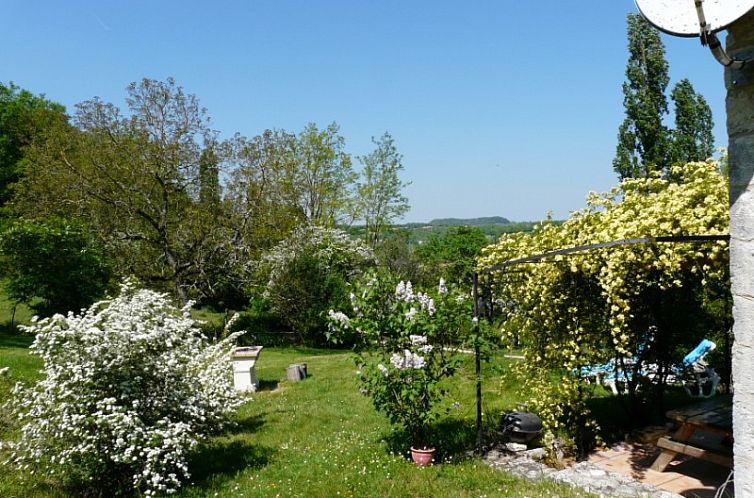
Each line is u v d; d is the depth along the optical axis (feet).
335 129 108.99
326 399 36.14
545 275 21.42
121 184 69.87
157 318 21.50
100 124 67.26
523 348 23.63
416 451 21.44
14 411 20.15
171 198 73.87
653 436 21.95
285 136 100.42
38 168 69.97
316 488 19.03
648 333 23.71
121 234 69.51
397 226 112.16
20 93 112.57
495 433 24.20
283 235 80.79
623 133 68.49
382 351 22.90
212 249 74.59
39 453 18.56
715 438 22.26
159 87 68.74
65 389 18.94
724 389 30.32
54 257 61.93
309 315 72.74
